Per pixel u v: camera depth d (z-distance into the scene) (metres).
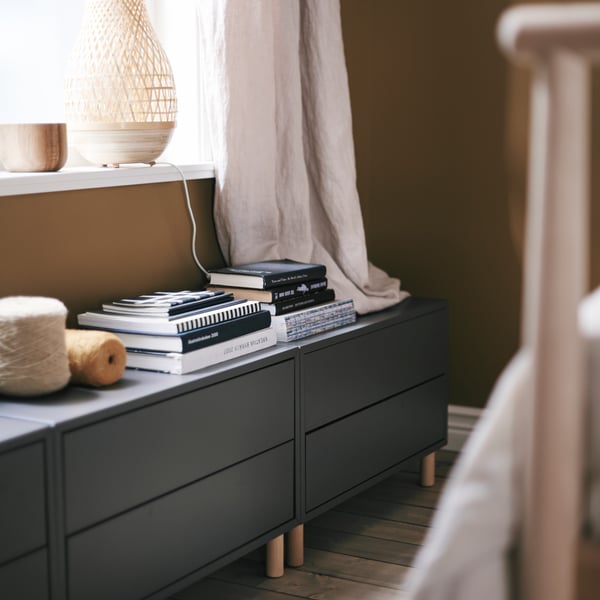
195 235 2.35
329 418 2.21
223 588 2.07
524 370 0.80
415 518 2.48
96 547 1.59
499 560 0.79
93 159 2.15
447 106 2.89
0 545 1.41
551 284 0.64
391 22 2.94
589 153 2.64
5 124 1.94
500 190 2.86
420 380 2.61
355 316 2.39
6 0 2.09
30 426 1.48
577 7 0.64
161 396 1.70
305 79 2.52
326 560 2.22
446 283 2.97
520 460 0.78
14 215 1.87
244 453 1.93
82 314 1.97
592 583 0.73
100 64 2.11
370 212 3.04
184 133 2.46
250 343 2.00
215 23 2.27
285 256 2.50
